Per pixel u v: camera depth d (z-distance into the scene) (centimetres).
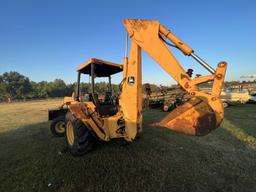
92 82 384
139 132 354
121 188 255
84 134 363
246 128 571
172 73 289
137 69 333
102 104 410
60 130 537
